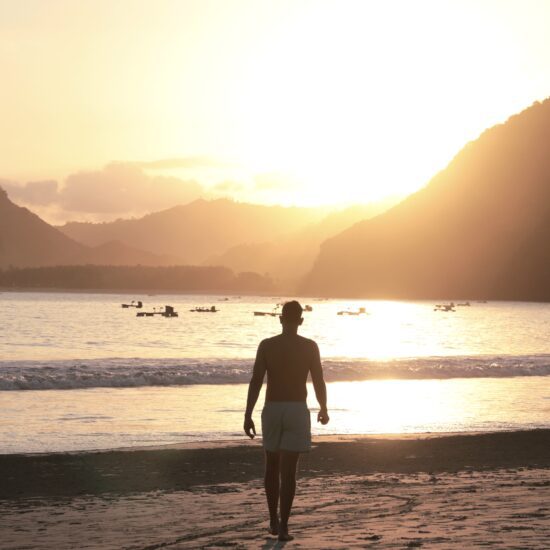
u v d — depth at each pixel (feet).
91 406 101.65
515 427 89.45
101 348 255.09
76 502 47.03
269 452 36.45
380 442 75.87
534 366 158.71
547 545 32.42
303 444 35.58
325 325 523.29
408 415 98.07
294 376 36.11
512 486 52.06
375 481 55.11
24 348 250.57
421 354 236.02
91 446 72.59
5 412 95.09
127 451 68.33
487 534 34.88
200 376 134.21
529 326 515.09
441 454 69.10
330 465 62.90
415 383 138.92
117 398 110.93
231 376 136.56
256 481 55.52
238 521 40.01
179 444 72.90
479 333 410.72
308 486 52.65
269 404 36.11
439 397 118.21
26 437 77.20
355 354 232.12
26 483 54.08
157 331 400.67
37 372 134.00
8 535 36.94
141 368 143.02
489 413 101.09
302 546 33.24
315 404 107.86
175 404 104.88
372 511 42.16
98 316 620.49
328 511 42.37
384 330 444.96
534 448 72.84
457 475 58.18
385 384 136.36
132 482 54.70
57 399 108.78
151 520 40.70
